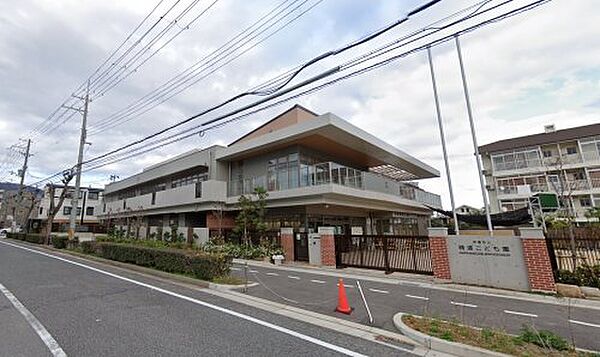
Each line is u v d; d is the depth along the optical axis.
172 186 26.58
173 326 5.21
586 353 3.92
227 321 5.52
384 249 11.88
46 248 21.25
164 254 10.76
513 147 31.08
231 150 20.45
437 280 9.52
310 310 6.33
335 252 13.30
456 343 4.24
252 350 4.23
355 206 19.09
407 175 30.66
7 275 10.21
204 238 19.33
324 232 13.67
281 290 8.30
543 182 28.83
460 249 9.27
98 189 52.88
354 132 17.36
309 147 19.47
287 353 4.14
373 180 20.56
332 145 19.23
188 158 23.59
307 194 16.36
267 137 18.38
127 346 4.35
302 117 20.78
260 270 12.34
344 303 6.21
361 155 22.16
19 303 6.65
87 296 7.34
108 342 4.49
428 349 4.34
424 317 5.59
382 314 6.06
